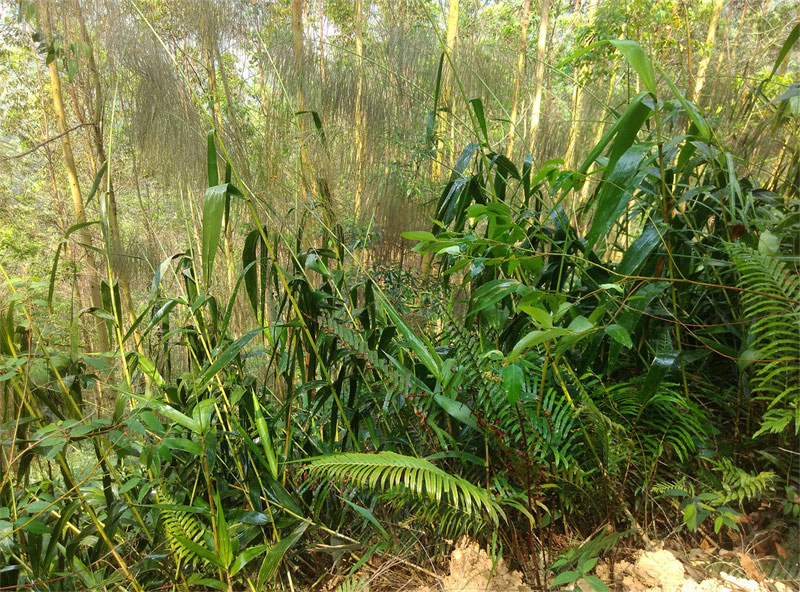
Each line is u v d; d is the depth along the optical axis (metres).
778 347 1.13
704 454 1.17
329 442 1.43
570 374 1.18
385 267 2.13
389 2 3.22
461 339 1.18
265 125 2.06
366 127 2.45
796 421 1.01
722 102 1.89
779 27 2.08
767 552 1.09
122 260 2.26
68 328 1.81
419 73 2.70
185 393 1.51
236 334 2.10
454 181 1.64
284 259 1.81
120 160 2.72
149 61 2.36
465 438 1.37
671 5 2.60
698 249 1.35
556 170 1.33
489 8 4.43
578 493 1.19
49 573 1.32
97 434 1.25
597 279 1.39
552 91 3.27
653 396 1.15
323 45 2.80
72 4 2.46
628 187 1.11
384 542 1.28
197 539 1.20
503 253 1.25
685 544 1.18
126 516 1.47
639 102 1.05
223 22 2.60
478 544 1.23
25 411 1.54
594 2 3.49
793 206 1.34
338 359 1.39
